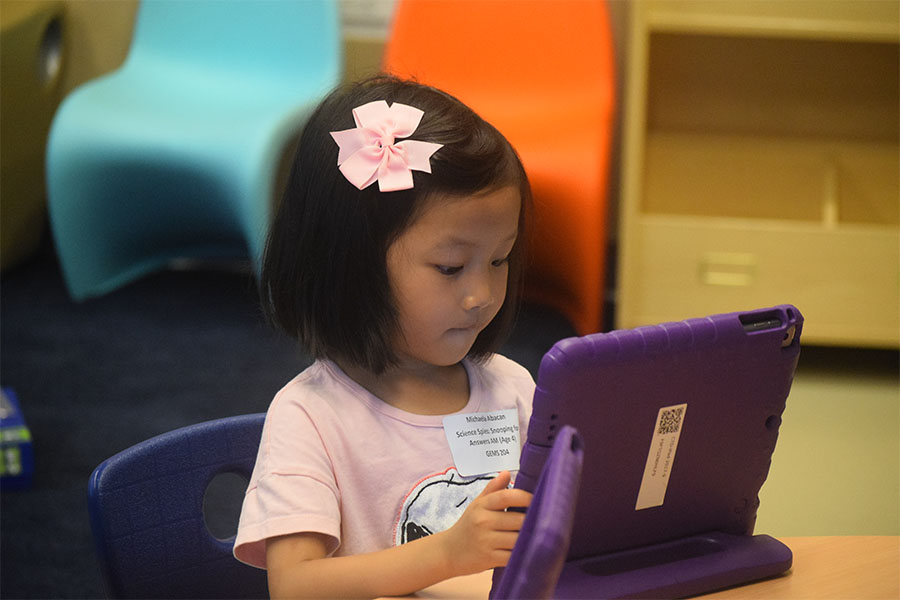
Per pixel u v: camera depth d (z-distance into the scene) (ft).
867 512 7.31
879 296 9.25
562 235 9.34
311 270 3.57
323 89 10.54
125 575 4.00
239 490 7.58
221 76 11.04
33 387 9.10
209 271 11.90
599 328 9.47
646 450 2.93
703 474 3.08
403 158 3.39
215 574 4.21
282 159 10.92
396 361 3.58
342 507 3.53
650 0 8.97
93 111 10.43
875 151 10.34
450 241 3.38
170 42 11.26
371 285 3.45
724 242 9.30
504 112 9.95
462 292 3.43
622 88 11.29
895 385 9.34
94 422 8.54
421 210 3.37
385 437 3.62
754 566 3.11
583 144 9.27
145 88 10.96
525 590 2.10
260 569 4.27
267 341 10.12
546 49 9.95
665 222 9.31
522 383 4.03
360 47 11.75
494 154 3.46
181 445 4.16
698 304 9.46
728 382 2.94
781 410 3.09
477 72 10.12
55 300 11.04
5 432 7.57
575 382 2.70
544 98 9.95
